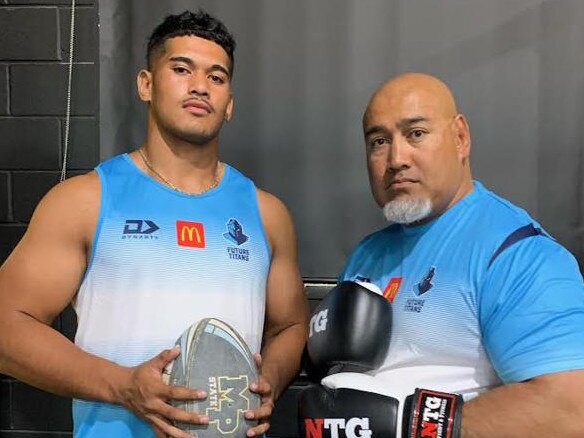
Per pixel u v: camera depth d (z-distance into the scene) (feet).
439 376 4.24
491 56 6.42
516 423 3.72
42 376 4.25
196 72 4.68
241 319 4.61
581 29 6.31
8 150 6.76
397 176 4.46
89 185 4.61
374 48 6.51
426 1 6.46
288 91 6.60
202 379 4.00
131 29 6.64
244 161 6.66
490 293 4.08
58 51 6.71
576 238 6.36
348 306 4.36
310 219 6.62
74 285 4.51
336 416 4.01
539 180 6.39
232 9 6.61
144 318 4.43
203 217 4.72
